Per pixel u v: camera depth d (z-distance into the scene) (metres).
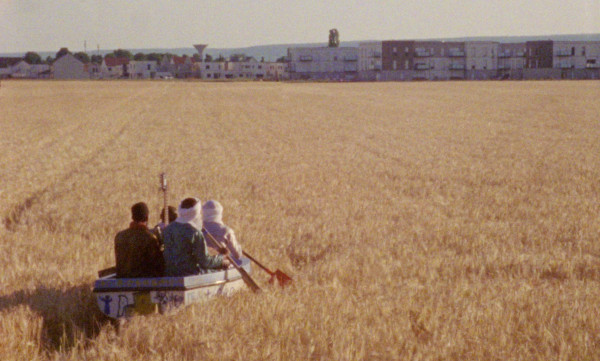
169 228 7.94
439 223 12.20
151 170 19.62
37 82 140.62
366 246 10.32
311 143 28.16
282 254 9.98
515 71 168.88
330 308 7.04
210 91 94.56
